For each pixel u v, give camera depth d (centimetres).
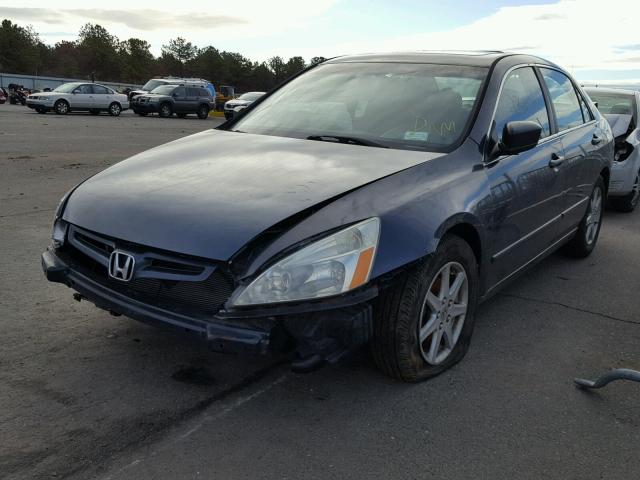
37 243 555
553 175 427
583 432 284
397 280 290
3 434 262
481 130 357
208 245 257
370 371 329
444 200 306
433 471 250
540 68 465
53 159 1136
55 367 323
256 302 249
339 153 335
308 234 259
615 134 796
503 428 284
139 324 380
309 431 274
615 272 546
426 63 418
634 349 382
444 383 323
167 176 317
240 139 374
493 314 432
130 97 3809
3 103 3941
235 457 253
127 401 293
